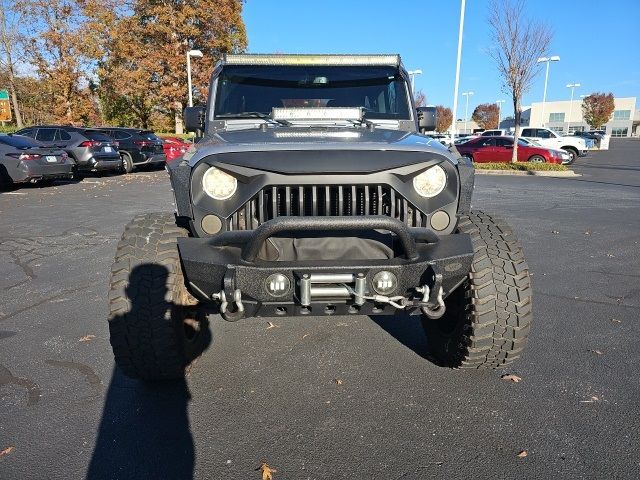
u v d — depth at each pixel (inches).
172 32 1424.7
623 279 221.0
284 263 104.1
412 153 111.0
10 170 510.9
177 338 118.2
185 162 115.0
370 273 104.2
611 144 2256.4
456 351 129.1
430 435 109.0
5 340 156.6
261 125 147.4
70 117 1375.5
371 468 98.6
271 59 172.9
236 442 107.1
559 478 95.3
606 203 459.5
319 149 109.8
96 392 127.0
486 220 126.6
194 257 106.0
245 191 107.8
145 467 99.3
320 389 128.7
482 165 848.3
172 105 1478.8
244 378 134.5
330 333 164.7
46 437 108.5
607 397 123.6
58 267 236.5
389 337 161.3
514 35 868.0
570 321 172.2
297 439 108.0
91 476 96.7
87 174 742.5
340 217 98.9
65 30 1310.3
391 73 175.5
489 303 117.8
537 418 114.9
